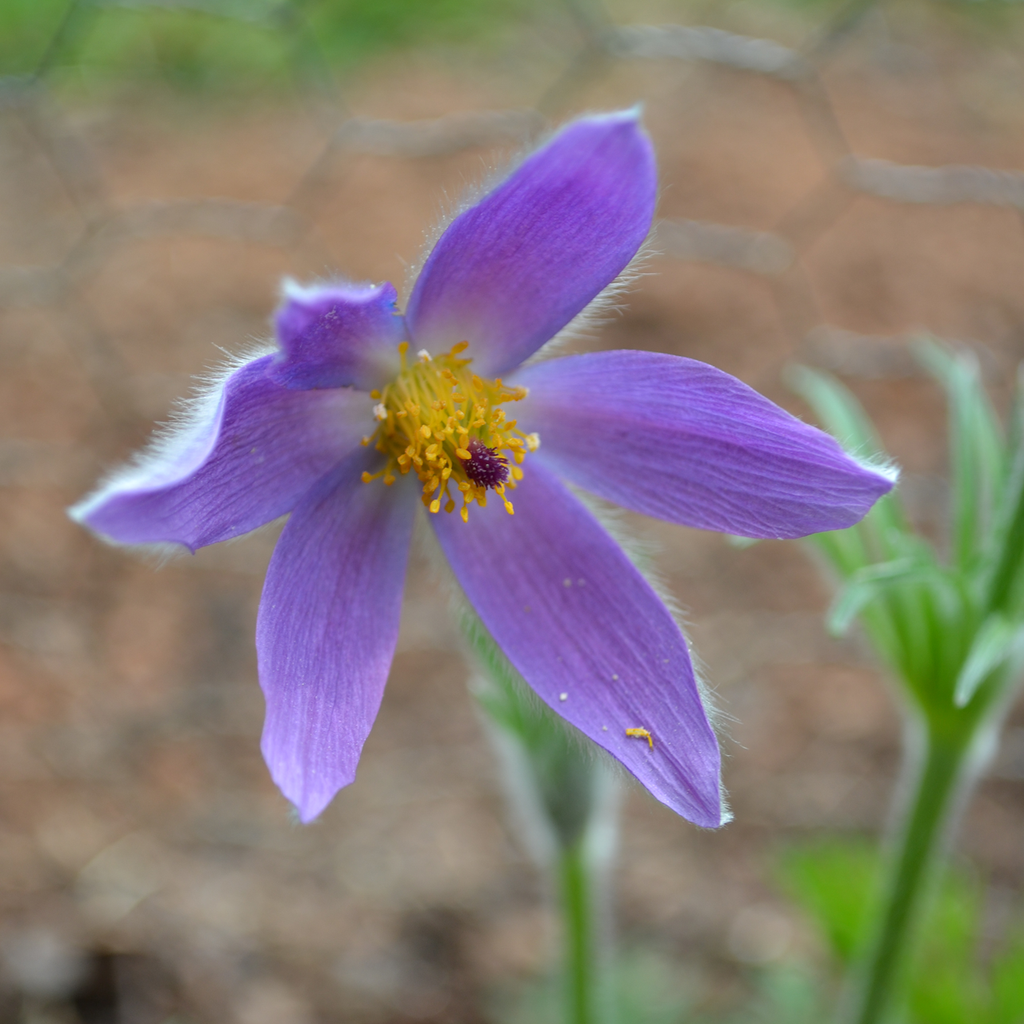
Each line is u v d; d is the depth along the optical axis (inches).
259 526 10.3
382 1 30.0
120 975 13.9
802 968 13.9
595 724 10.4
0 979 13.7
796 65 17.7
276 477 10.3
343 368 10.4
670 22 29.8
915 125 26.8
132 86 28.8
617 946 14.2
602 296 10.6
